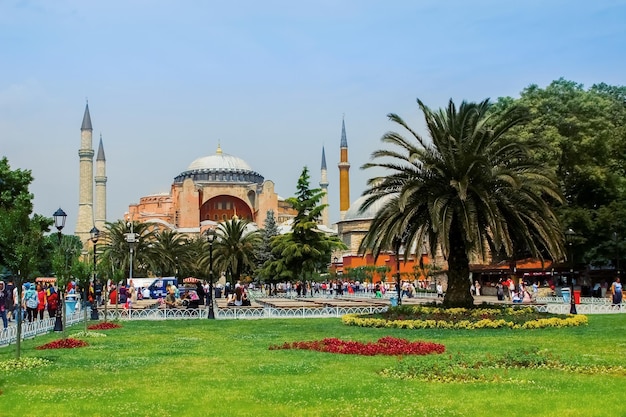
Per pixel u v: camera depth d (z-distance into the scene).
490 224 25.91
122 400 11.63
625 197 52.34
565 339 21.52
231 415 10.36
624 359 16.12
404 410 10.47
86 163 127.88
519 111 28.41
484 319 26.50
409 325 26.41
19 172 44.19
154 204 145.00
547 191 28.42
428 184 28.23
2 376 14.48
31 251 16.36
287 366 15.41
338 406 10.89
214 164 153.88
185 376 14.34
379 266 89.44
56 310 29.69
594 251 52.41
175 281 68.31
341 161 138.38
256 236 81.62
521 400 11.16
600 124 53.38
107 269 35.94
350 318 29.48
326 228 131.25
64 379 14.04
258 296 70.88
